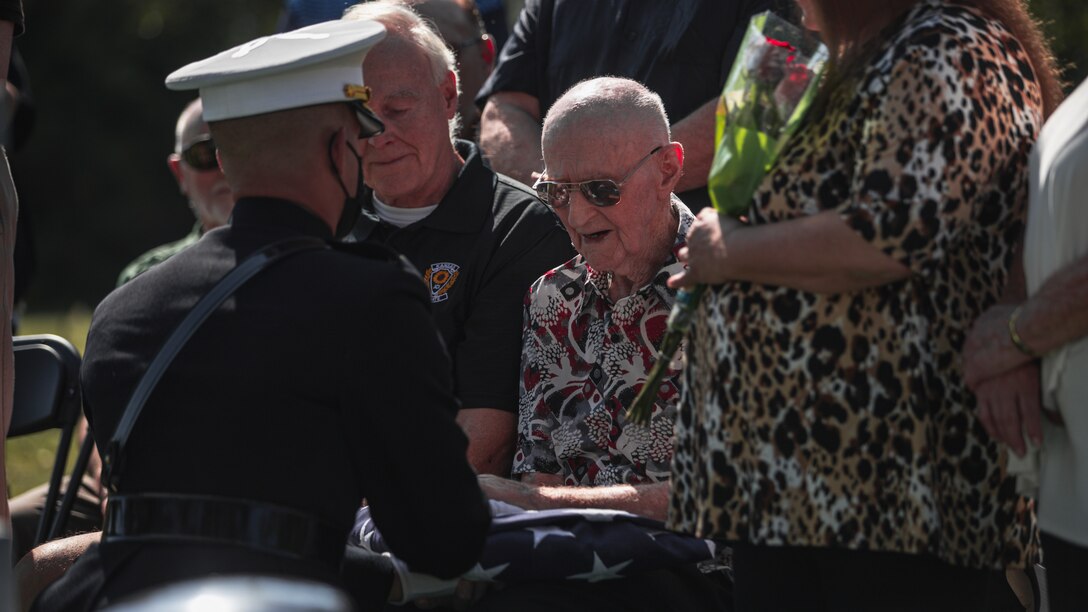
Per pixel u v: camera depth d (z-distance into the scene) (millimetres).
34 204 41594
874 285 3934
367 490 4113
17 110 9633
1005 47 4078
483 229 6082
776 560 4375
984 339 3938
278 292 4078
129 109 42500
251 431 3939
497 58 9102
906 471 3982
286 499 3912
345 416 4012
